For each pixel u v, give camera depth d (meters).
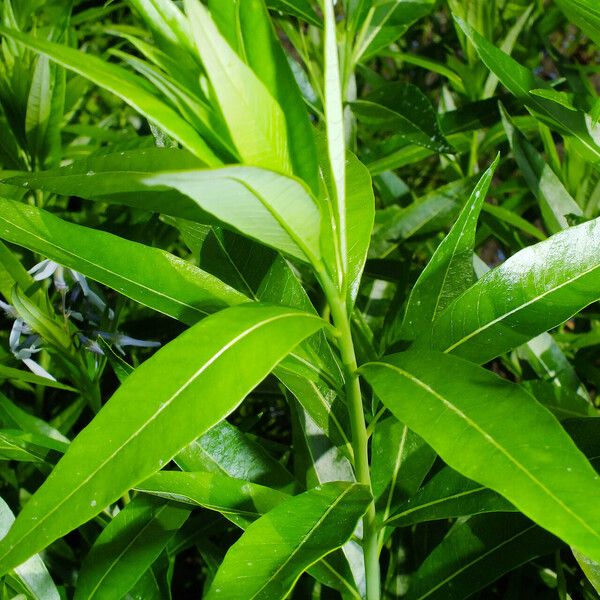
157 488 0.36
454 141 0.63
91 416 0.56
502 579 0.52
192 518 0.44
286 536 0.33
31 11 0.58
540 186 0.47
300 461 0.43
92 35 0.76
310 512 0.34
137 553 0.38
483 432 0.30
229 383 0.30
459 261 0.39
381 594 0.45
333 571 0.39
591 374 0.50
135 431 0.30
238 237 0.40
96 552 0.38
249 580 0.32
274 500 0.37
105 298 0.43
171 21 0.32
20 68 0.51
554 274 0.35
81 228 0.36
